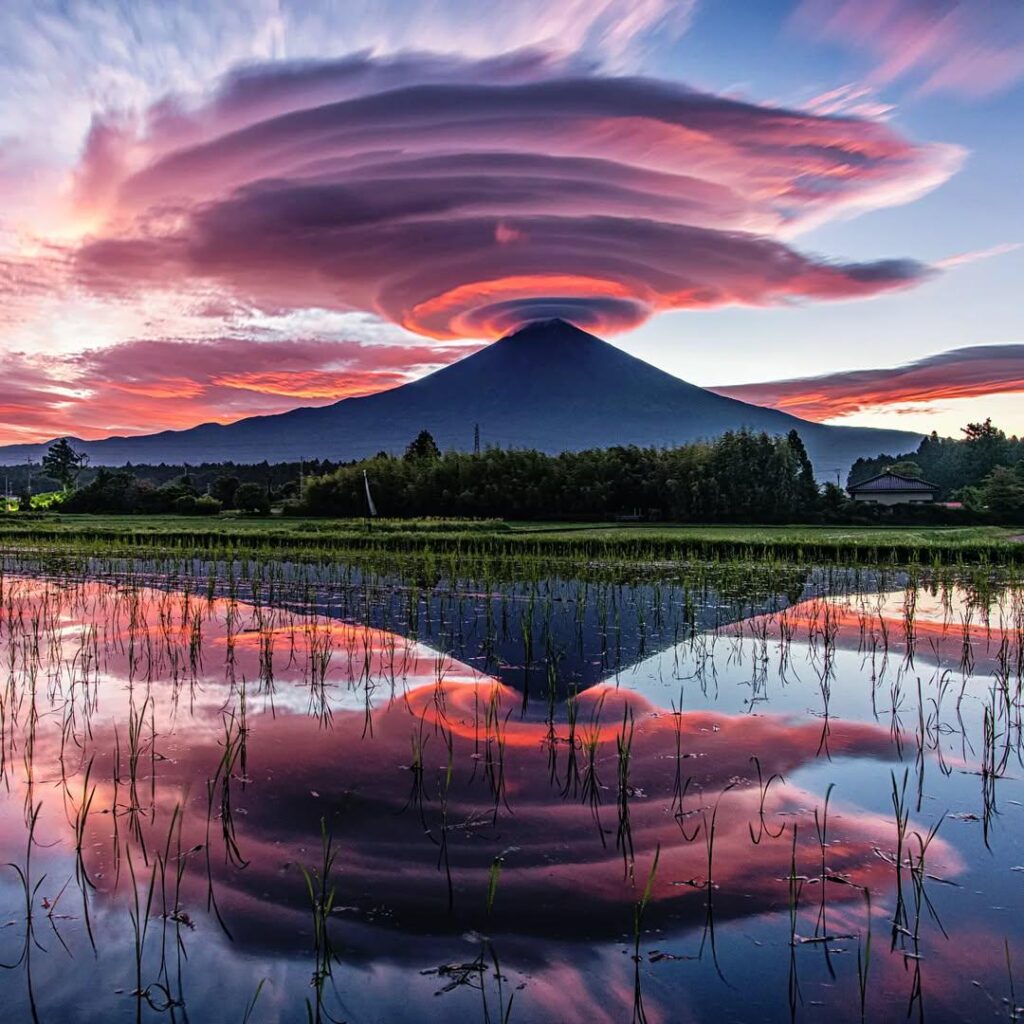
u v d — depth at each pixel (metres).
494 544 28.06
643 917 4.76
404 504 57.84
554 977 4.21
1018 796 6.52
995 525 52.56
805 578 20.98
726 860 5.43
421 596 17.56
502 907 4.85
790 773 7.04
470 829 5.89
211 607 16.14
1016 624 14.27
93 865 5.35
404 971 4.26
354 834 5.80
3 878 5.19
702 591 18.47
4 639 12.98
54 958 4.38
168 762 7.25
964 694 9.65
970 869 5.32
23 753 7.51
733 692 9.69
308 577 21.03
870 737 8.00
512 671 10.73
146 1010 3.96
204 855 5.49
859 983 4.15
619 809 6.24
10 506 67.38
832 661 11.35
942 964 4.30
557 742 7.82
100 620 14.71
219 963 4.33
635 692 9.70
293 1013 3.93
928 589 19.20
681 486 55.47
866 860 5.45
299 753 7.48
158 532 32.88
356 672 10.65
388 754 7.45
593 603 16.47
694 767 7.15
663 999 4.03
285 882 5.14
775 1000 4.02
